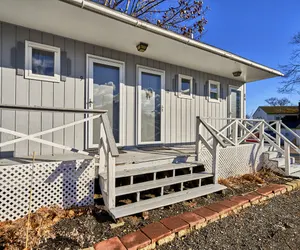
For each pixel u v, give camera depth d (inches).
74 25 140.5
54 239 84.1
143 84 205.6
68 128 163.6
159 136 218.4
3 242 81.6
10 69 141.8
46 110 104.8
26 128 147.6
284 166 210.5
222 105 281.7
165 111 222.5
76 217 104.0
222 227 102.2
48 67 155.6
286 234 97.7
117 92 187.8
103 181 115.8
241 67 232.7
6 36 140.2
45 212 106.8
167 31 152.4
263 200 138.9
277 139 247.0
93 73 175.0
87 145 170.6
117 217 98.3
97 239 85.9
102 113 123.0
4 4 114.4
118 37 159.2
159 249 84.4
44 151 154.3
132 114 197.8
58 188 115.0
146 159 144.6
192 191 135.0
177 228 93.4
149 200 118.2
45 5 115.3
